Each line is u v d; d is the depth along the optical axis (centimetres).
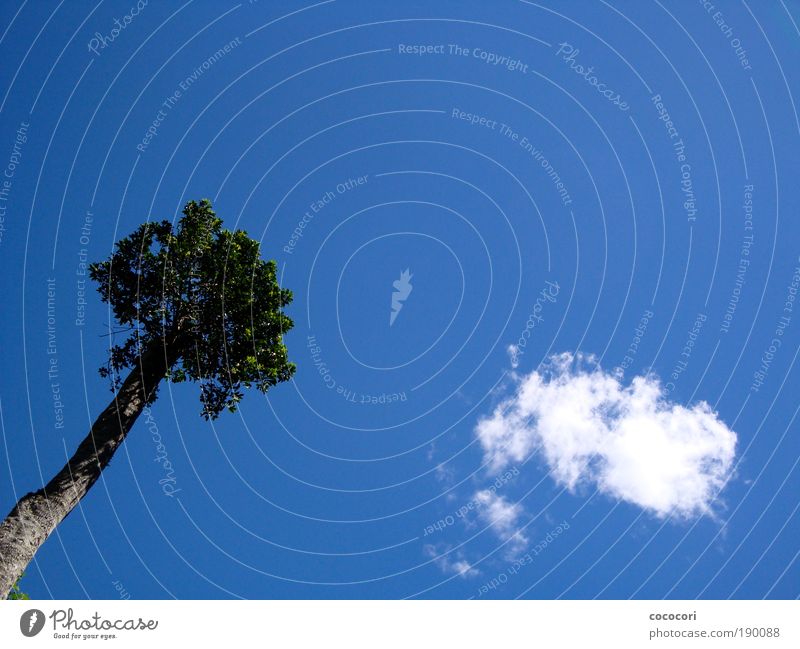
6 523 924
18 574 894
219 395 1315
